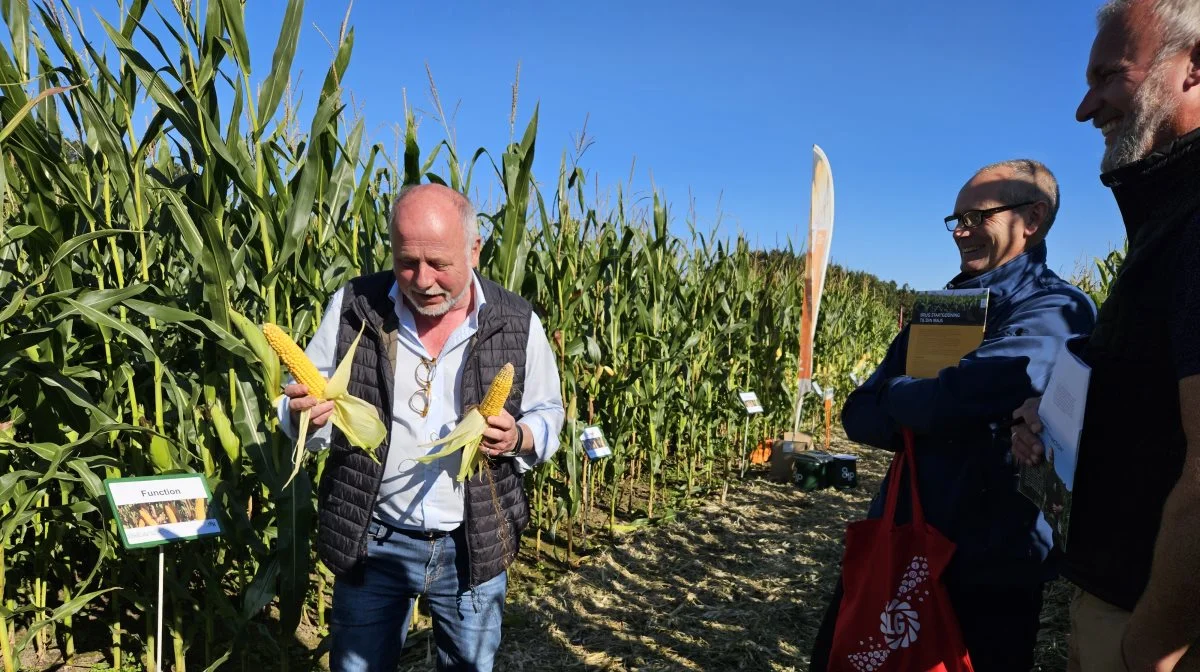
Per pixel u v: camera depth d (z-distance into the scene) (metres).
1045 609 4.10
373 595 2.15
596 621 4.02
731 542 5.47
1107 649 1.39
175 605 2.93
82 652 3.35
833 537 5.64
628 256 5.64
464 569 2.18
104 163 2.72
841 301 11.59
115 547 2.96
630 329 5.77
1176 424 1.24
